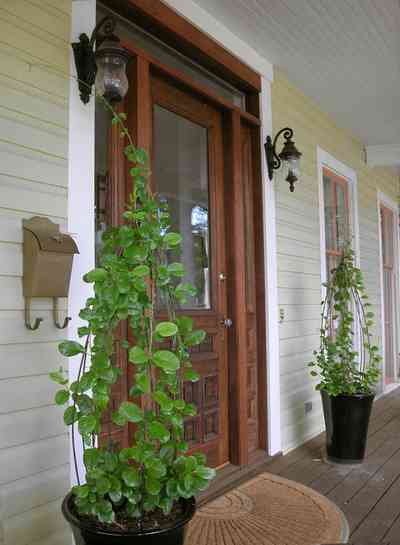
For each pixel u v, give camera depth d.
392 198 6.91
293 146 3.38
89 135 2.08
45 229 1.79
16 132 1.82
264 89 3.51
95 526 1.30
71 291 1.97
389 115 4.70
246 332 3.27
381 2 2.84
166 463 1.45
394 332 6.81
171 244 1.50
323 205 4.46
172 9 2.64
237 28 3.11
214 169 3.09
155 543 1.29
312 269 4.12
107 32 2.03
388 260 6.80
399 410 4.91
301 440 3.75
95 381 1.36
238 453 2.99
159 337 1.46
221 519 2.31
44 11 1.95
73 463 1.92
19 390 1.76
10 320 1.75
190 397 2.75
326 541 2.07
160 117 2.70
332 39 3.26
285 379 3.57
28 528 1.76
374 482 2.87
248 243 3.40
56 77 1.97
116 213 2.32
